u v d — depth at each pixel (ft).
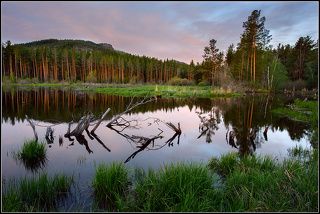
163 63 329.93
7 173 21.48
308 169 17.26
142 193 15.30
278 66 133.80
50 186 16.28
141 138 35.94
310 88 133.39
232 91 120.78
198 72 237.66
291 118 51.29
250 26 143.23
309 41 166.30
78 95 111.34
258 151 29.01
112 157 27.20
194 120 52.95
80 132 37.96
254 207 13.43
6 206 13.32
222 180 19.19
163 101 90.48
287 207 13.69
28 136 36.68
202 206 13.53
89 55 295.07
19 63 236.02
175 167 17.22
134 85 207.51
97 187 16.94
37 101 83.61
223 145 32.42
